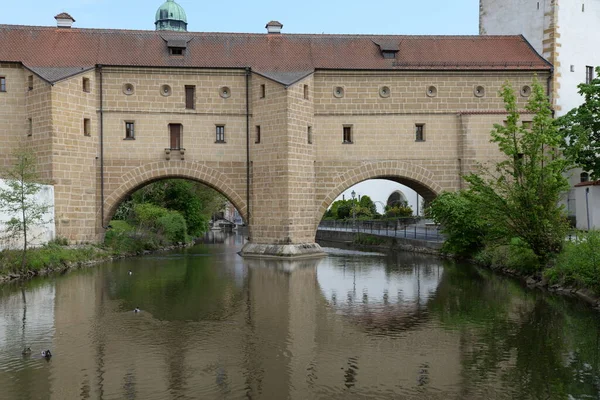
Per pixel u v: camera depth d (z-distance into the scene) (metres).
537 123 23.75
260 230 38.19
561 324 16.70
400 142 39.56
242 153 38.78
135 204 52.06
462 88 39.84
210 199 67.94
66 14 40.31
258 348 14.39
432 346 14.53
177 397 11.08
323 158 39.25
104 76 37.59
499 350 14.15
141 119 37.91
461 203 34.12
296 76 38.19
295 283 25.27
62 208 34.69
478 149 39.28
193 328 16.50
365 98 39.38
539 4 42.19
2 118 35.69
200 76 38.56
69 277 27.31
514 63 40.66
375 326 16.72
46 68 36.34
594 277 20.03
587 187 36.81
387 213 66.94
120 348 14.44
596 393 11.27
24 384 11.81
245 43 40.91
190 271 29.86
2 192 27.62
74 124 35.53
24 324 17.06
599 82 35.78
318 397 11.08
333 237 61.34
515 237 25.84
